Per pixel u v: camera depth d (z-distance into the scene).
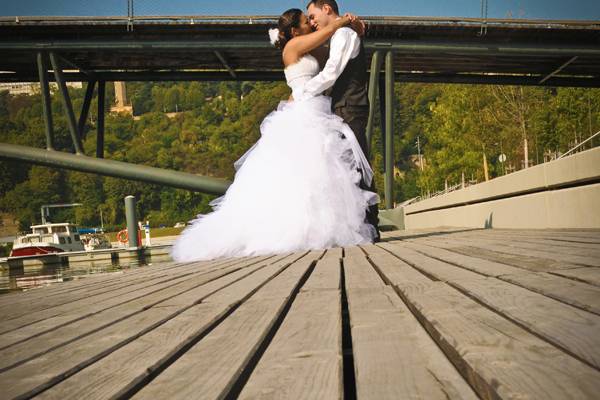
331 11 5.25
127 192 125.06
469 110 27.86
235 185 4.96
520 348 0.84
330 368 0.87
